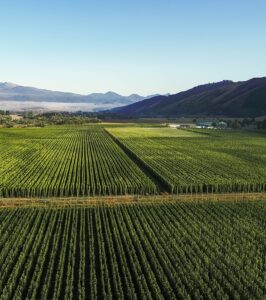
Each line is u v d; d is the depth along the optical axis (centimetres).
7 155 12481
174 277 4388
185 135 19462
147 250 5059
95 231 5775
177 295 4125
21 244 5241
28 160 11588
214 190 8406
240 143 15738
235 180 8675
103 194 8069
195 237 5484
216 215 6550
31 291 4169
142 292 4059
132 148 14050
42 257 4816
